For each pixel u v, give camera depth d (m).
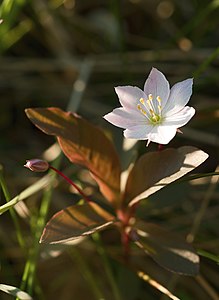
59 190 0.21
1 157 0.22
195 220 0.19
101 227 0.16
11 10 0.22
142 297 0.19
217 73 0.22
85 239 0.19
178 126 0.16
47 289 0.20
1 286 0.16
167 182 0.16
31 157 0.22
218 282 0.19
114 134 0.19
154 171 0.17
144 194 0.17
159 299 0.19
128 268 0.19
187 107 0.16
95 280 0.19
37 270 0.20
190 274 0.17
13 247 0.20
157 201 0.19
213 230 0.20
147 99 0.17
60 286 0.20
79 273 0.20
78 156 0.17
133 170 0.17
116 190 0.18
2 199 0.20
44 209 0.19
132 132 0.16
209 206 0.20
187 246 0.17
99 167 0.17
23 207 0.19
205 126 0.22
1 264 0.19
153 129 0.16
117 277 0.19
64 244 0.18
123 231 0.18
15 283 0.19
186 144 0.22
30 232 0.20
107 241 0.20
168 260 0.17
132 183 0.17
